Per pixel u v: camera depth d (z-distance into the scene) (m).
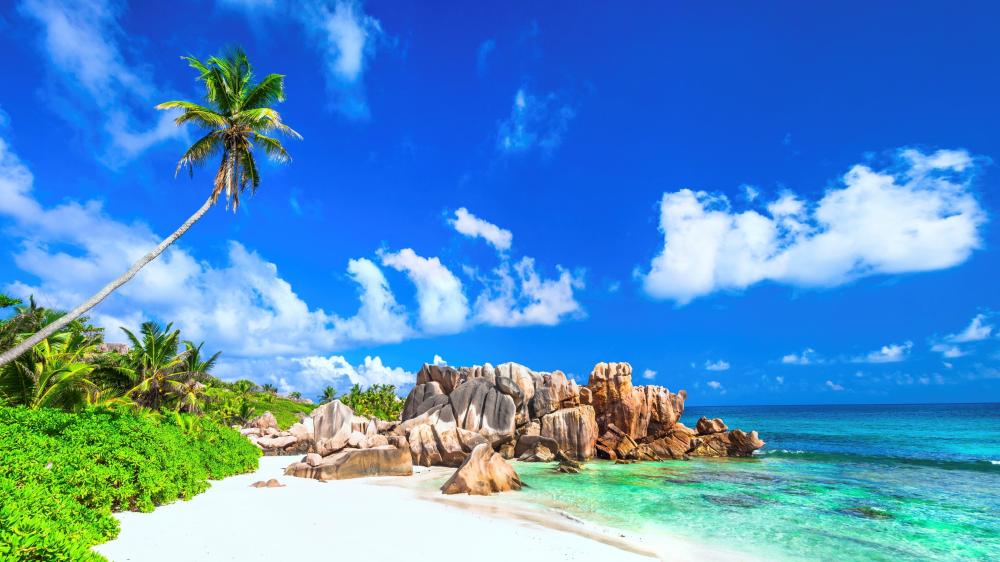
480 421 47.22
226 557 12.91
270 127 27.33
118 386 37.97
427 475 35.00
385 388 108.81
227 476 30.47
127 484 16.94
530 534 18.17
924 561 17.22
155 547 13.23
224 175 25.97
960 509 25.14
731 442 51.59
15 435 15.92
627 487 31.00
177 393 40.03
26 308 30.41
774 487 31.33
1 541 8.88
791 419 159.12
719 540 19.14
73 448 16.77
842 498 27.86
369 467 33.88
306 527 17.02
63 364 28.11
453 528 18.30
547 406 50.62
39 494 12.52
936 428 99.81
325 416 46.34
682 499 27.20
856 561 16.98
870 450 57.84
